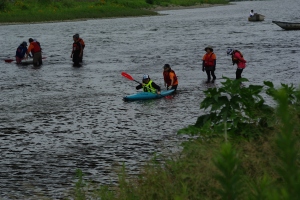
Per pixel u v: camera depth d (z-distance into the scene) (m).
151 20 149.62
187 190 11.29
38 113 34.06
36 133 28.50
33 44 61.19
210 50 46.34
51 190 18.92
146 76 38.81
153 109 34.19
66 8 163.75
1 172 21.34
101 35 102.50
